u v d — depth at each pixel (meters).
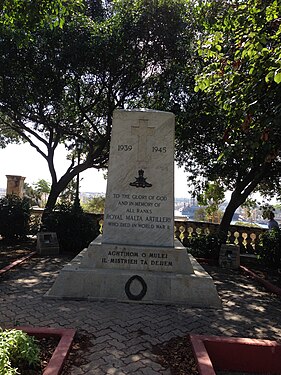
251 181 10.52
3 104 10.03
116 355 3.19
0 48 8.81
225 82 5.50
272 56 4.45
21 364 2.69
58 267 7.27
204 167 11.30
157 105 9.89
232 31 5.94
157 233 5.61
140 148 5.84
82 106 11.39
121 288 4.93
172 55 9.64
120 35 8.97
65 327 3.81
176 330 3.91
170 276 5.04
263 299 5.63
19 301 4.74
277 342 3.36
